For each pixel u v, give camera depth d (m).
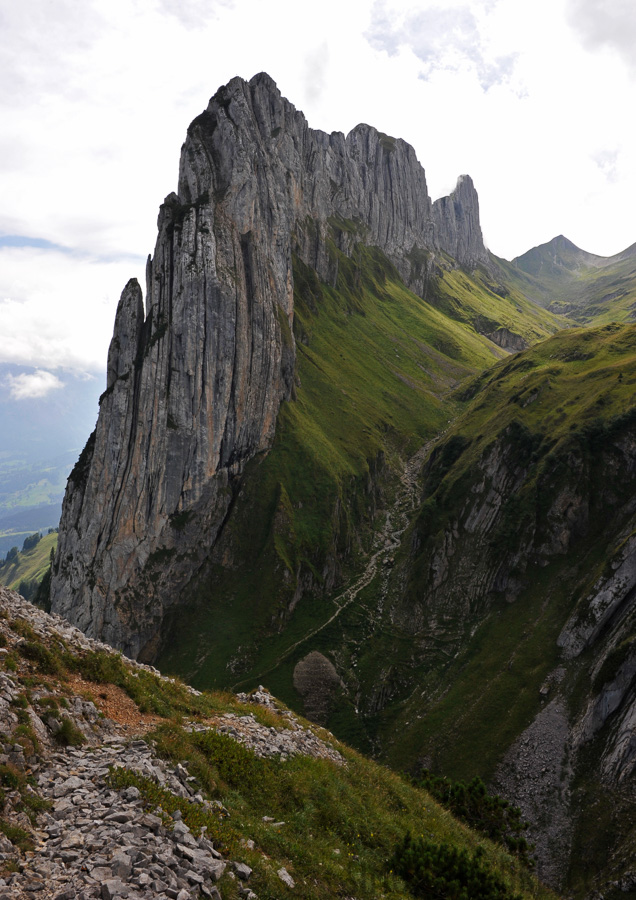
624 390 151.00
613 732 89.56
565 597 122.88
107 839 15.95
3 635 25.44
